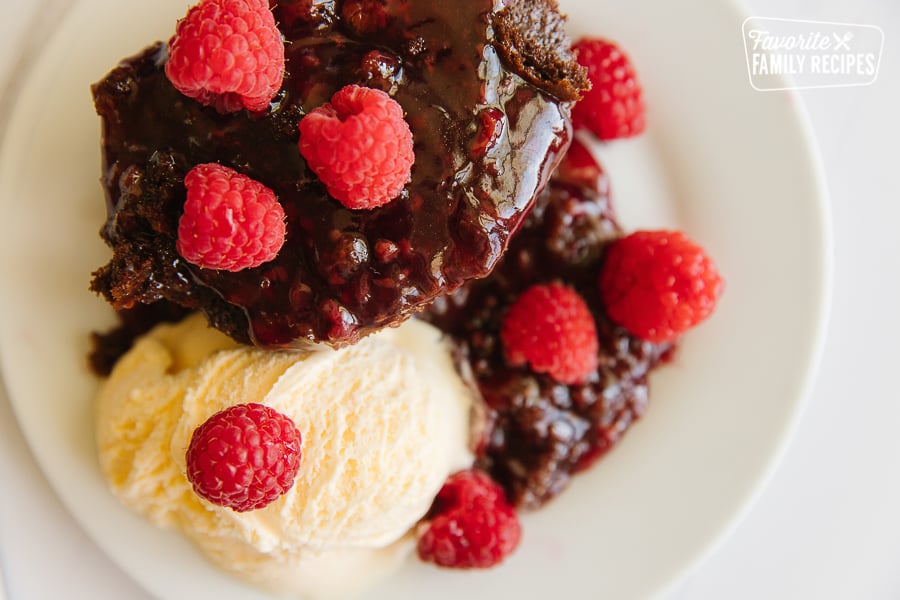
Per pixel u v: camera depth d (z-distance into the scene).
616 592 0.29
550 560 0.29
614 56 0.29
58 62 0.27
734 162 0.29
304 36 0.25
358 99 0.23
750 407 0.29
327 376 0.27
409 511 0.27
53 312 0.28
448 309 0.29
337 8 0.25
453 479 0.29
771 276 0.29
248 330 0.26
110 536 0.28
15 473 0.29
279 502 0.26
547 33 0.26
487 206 0.24
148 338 0.28
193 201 0.23
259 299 0.25
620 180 0.30
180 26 0.23
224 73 0.23
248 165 0.25
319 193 0.24
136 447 0.27
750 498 0.29
